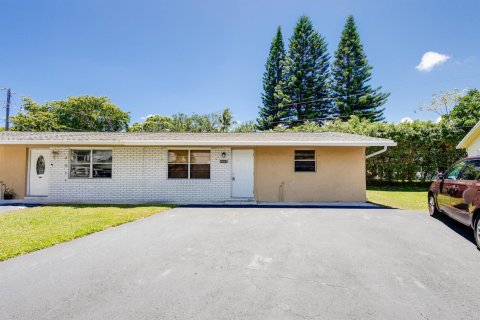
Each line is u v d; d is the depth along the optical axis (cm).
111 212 779
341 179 1089
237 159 1107
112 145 1058
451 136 1540
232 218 717
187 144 1002
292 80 3422
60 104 3278
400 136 1602
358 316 254
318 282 329
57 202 1009
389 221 678
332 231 577
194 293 299
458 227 612
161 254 428
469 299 287
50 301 281
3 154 1109
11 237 503
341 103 3278
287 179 1098
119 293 299
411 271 363
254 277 343
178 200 1075
